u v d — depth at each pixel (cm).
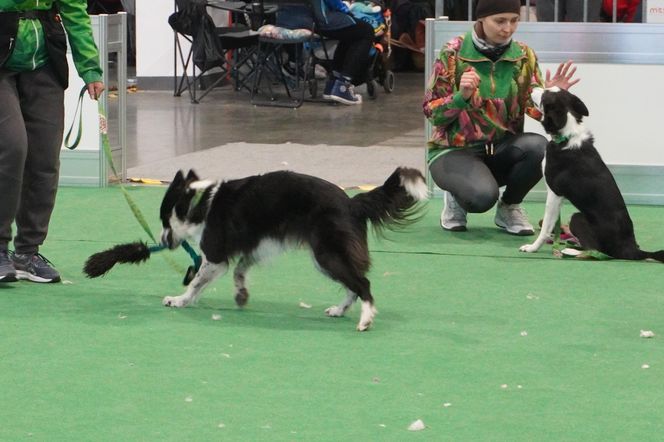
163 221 571
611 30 818
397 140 1142
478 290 611
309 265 660
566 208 842
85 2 639
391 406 425
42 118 611
